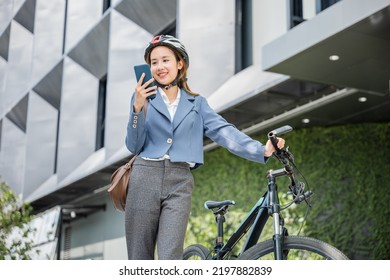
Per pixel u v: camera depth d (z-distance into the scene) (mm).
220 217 4473
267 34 11688
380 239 10695
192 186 3439
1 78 24953
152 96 3430
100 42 17203
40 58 20844
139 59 15344
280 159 3398
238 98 10492
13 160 23609
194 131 3467
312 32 7883
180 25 12523
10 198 10281
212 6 12625
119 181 3416
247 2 12672
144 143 3445
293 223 11133
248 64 12289
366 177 11031
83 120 18000
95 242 17453
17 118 23594
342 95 10000
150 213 3354
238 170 12141
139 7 15352
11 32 23906
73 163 17656
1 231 10078
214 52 12250
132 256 3404
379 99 10117
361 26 7309
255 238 3734
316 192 11195
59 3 20828
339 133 11391
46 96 20891
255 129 11938
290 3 8977
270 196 3500
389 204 10781
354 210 10922
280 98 10430
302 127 11680
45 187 19297
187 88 3590
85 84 18281
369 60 8414
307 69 8773
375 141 11172
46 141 20625
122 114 15008
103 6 18500
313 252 3260
